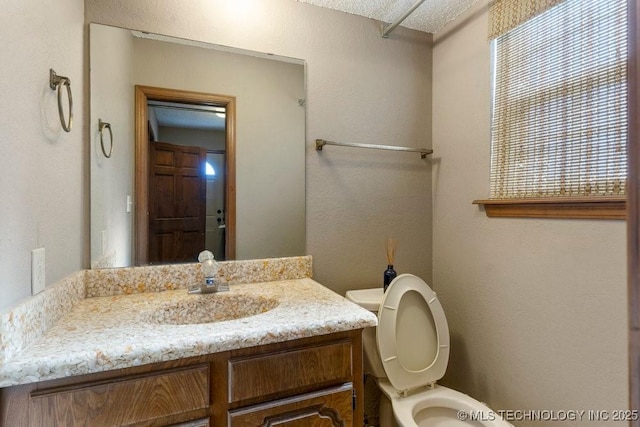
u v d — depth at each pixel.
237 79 1.44
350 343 0.98
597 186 1.09
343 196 1.64
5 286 0.69
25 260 0.77
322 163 1.60
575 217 1.15
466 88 1.62
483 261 1.52
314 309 1.04
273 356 0.88
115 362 0.72
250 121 1.46
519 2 1.34
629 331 0.35
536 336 1.28
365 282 1.68
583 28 1.13
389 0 1.55
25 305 0.74
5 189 0.70
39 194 0.85
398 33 1.76
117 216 1.25
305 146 1.56
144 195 1.29
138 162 1.29
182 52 1.36
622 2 1.03
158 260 1.31
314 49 1.58
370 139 1.70
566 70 1.19
